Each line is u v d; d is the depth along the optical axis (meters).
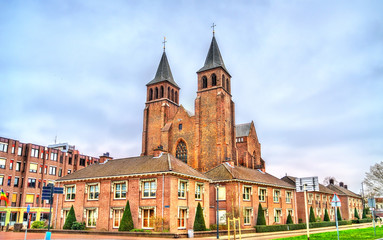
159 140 70.44
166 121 71.56
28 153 75.44
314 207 73.38
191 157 64.50
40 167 78.12
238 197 47.88
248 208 49.34
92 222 42.94
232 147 68.00
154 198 38.47
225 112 65.44
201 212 40.75
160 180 38.53
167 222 36.78
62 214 45.69
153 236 34.50
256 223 50.12
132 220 38.78
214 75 67.62
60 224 45.47
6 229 49.41
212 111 64.69
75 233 39.75
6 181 70.12
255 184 52.41
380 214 121.38
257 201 52.06
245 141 76.25
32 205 74.75
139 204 39.22
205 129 64.50
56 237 34.38
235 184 48.28
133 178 40.56
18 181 73.19
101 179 43.19
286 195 61.38
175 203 38.31
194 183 42.53
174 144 67.19
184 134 66.44
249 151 76.38
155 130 71.69
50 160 80.75
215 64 68.12
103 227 41.22
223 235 39.25
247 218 49.47
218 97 64.38
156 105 73.25
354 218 95.56
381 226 56.91
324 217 73.62
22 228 46.56
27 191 73.94
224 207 48.53
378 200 147.62
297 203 69.69
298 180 24.27
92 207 42.91
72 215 43.25
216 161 61.66
